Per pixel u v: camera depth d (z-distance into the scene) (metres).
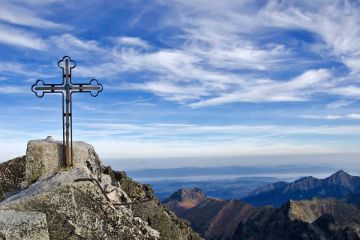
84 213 13.45
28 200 13.17
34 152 15.84
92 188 13.68
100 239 13.48
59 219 13.21
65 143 15.95
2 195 16.86
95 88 15.85
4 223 12.62
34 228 12.71
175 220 20.56
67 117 15.80
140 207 18.58
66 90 15.70
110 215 13.77
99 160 17.97
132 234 13.99
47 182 13.99
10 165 17.19
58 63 15.75
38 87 15.64
